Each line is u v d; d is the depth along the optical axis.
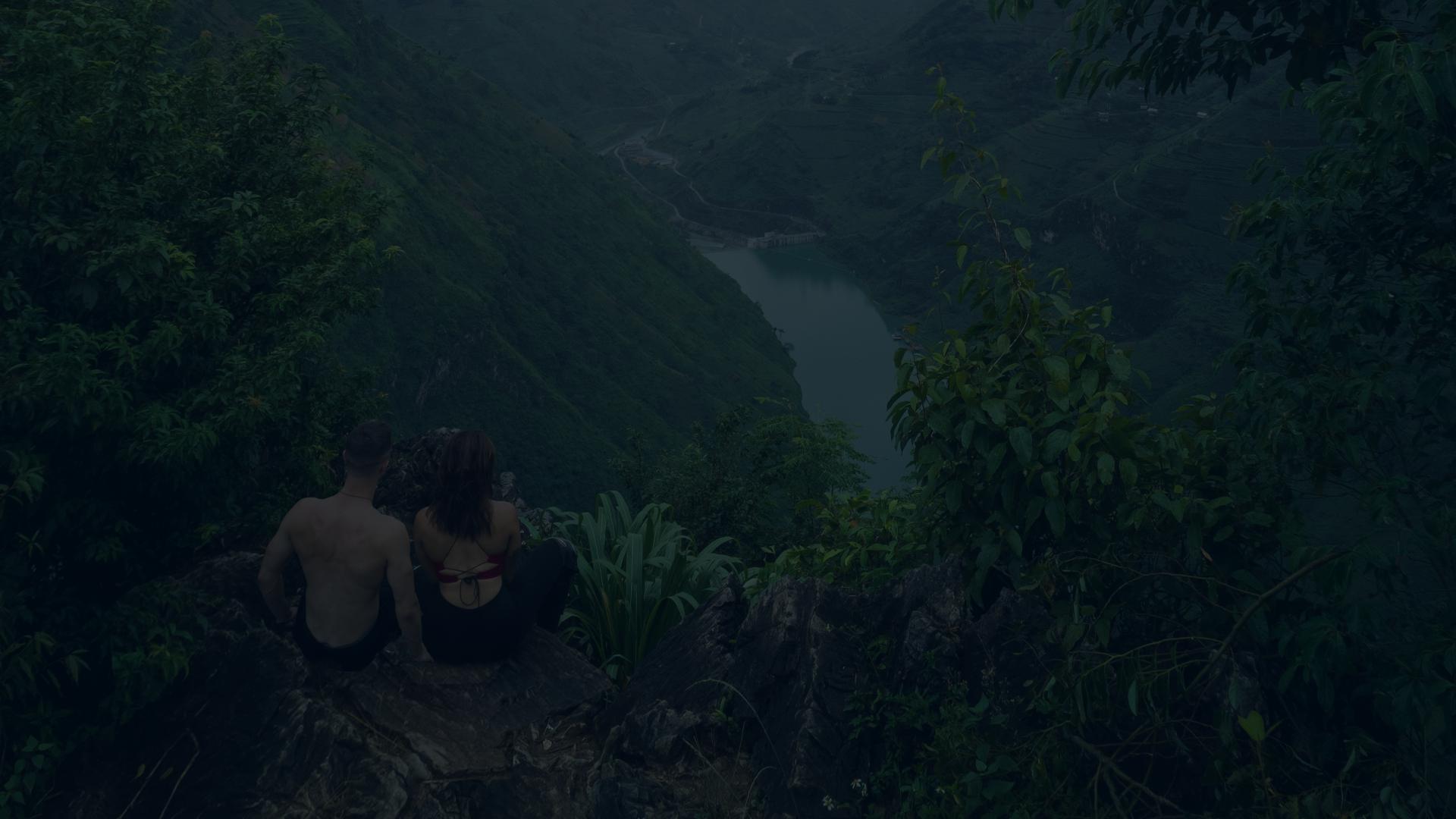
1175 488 3.07
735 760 3.07
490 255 91.06
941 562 3.37
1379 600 2.91
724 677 3.29
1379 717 2.86
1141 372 3.19
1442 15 2.69
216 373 4.07
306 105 5.49
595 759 3.24
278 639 3.33
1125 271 128.50
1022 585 3.08
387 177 84.25
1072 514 3.04
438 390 74.75
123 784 2.97
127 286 3.52
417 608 3.27
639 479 13.09
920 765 2.83
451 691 3.37
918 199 184.25
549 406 82.12
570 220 118.25
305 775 2.92
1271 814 2.42
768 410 105.06
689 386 100.75
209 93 5.46
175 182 4.30
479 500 3.37
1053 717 2.78
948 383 3.23
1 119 3.71
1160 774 2.74
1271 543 3.13
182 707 3.16
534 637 3.77
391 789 2.90
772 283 169.25
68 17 3.99
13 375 3.28
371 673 3.38
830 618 3.31
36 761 2.88
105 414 3.39
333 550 3.20
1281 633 2.75
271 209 4.95
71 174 3.74
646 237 132.25
